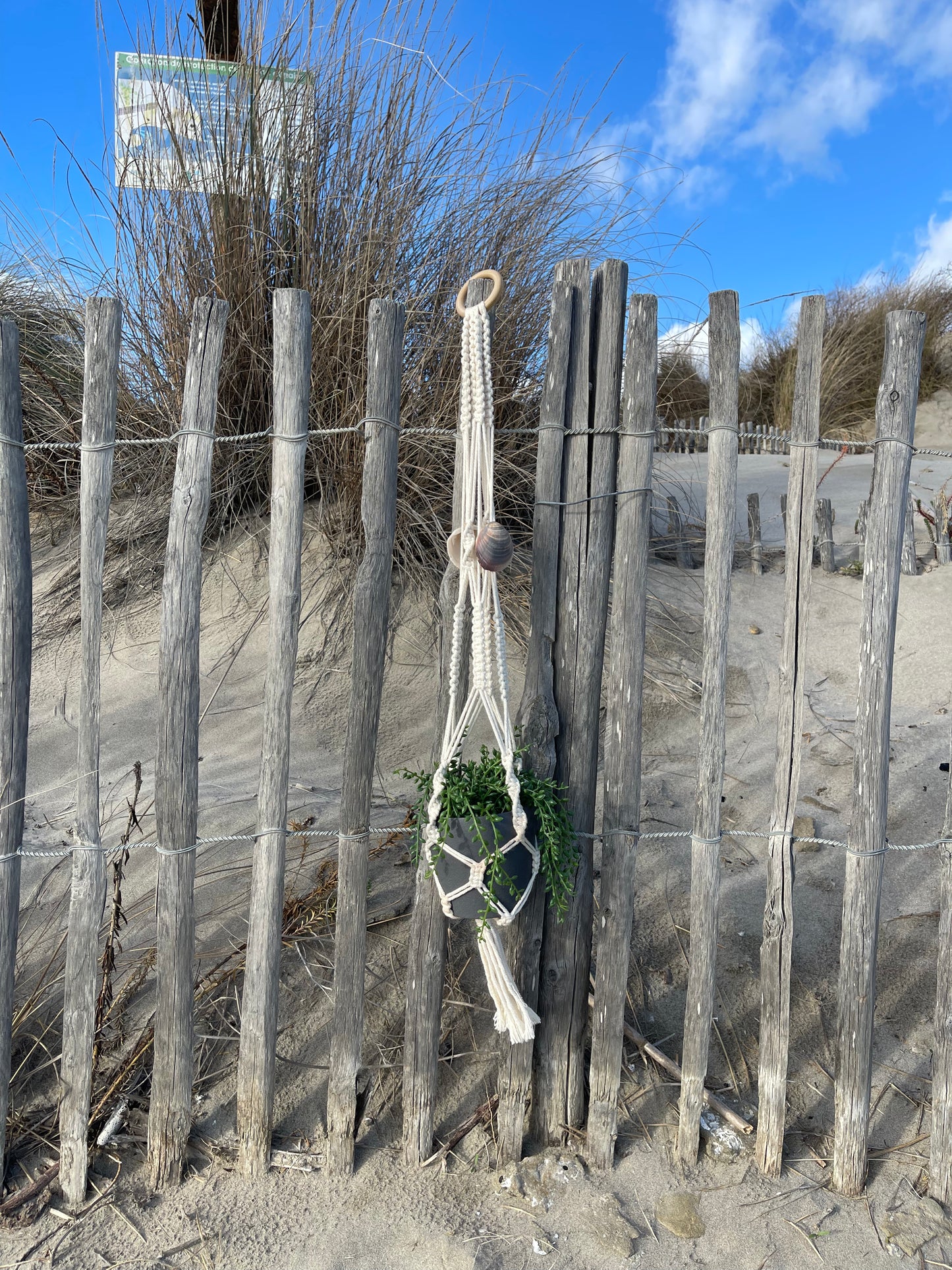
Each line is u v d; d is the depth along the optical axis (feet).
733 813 11.44
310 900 9.23
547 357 7.61
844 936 7.43
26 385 15.42
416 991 7.41
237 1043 8.23
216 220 13.91
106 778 11.57
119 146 14.51
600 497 7.63
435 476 13.53
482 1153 7.57
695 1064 7.48
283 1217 6.99
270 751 7.38
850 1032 7.30
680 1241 6.84
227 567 13.94
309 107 14.06
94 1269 6.55
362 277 13.37
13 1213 7.00
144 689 12.98
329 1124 7.38
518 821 6.80
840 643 15.26
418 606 13.30
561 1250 6.72
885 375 7.28
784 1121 7.47
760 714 13.41
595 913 9.71
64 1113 7.11
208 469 7.32
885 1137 7.81
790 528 7.48
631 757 7.60
